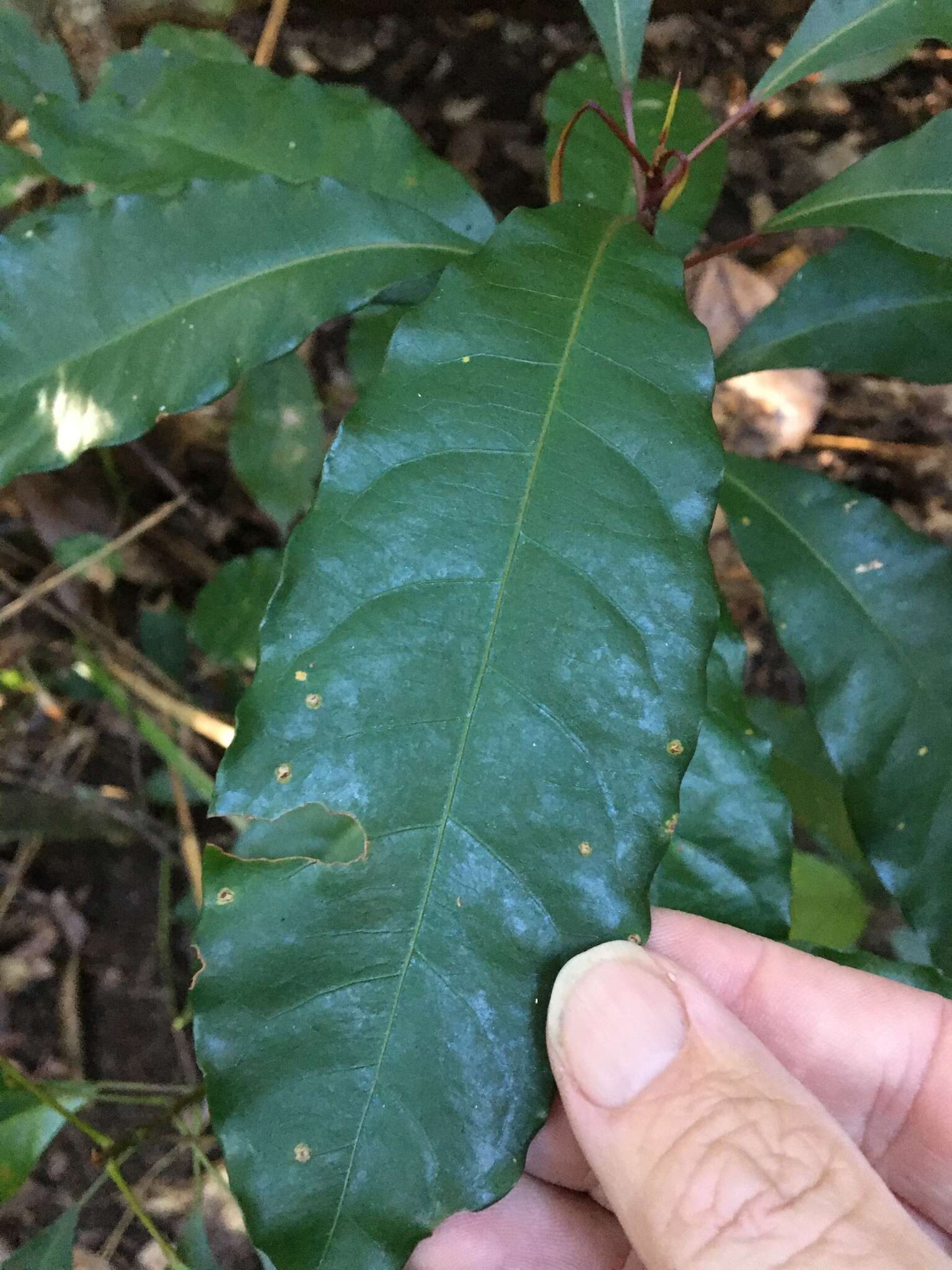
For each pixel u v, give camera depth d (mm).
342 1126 110
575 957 119
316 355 294
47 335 144
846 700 179
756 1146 125
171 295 147
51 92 184
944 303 177
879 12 154
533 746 110
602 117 152
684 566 113
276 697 109
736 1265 119
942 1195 174
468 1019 111
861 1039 167
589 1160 137
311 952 111
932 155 149
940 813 171
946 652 175
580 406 119
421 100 287
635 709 110
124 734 309
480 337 122
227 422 280
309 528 113
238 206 149
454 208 173
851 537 183
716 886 168
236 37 275
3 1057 209
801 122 282
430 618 111
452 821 109
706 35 278
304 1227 110
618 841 110
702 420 118
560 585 112
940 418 297
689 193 205
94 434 145
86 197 172
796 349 186
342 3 271
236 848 112
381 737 109
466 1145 111
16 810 277
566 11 276
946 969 169
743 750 167
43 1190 287
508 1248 184
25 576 302
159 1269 279
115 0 209
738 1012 170
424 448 116
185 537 309
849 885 223
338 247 152
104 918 309
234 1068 111
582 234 133
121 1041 302
